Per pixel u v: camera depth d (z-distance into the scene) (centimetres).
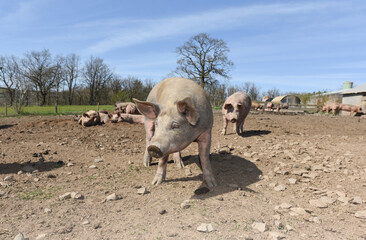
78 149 694
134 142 827
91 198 381
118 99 4172
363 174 494
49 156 612
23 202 363
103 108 3167
